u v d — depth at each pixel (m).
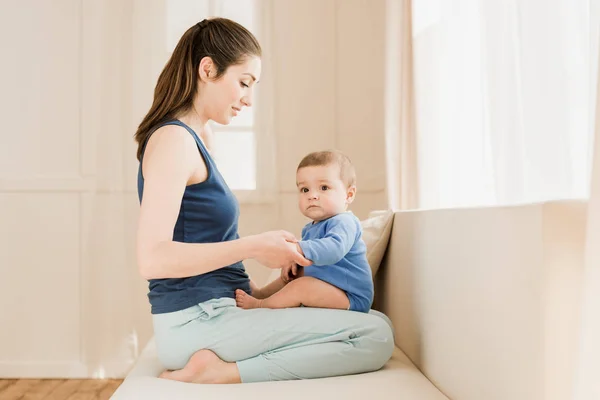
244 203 3.38
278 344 1.43
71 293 3.36
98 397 2.95
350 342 1.44
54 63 3.38
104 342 3.35
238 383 1.38
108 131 3.37
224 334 1.42
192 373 1.39
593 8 1.19
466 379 1.21
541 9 1.53
